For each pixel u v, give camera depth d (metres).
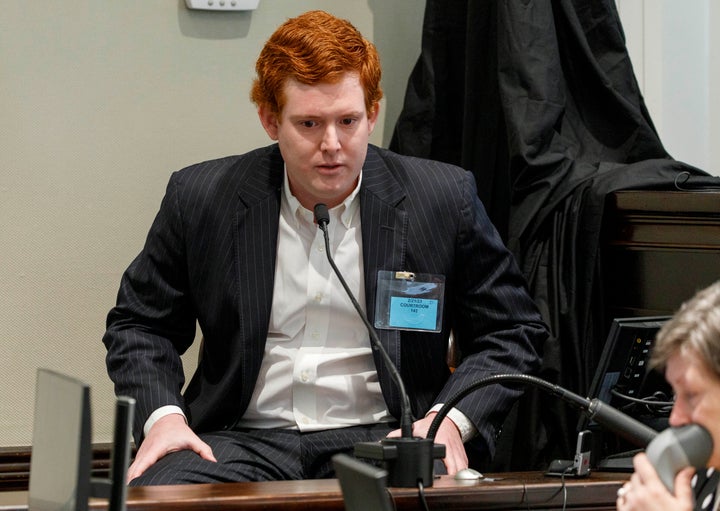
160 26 7.10
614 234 6.18
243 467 4.84
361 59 4.90
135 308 5.47
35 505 2.89
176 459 4.69
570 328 6.08
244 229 5.26
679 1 7.39
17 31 6.86
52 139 6.93
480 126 6.80
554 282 6.16
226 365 5.32
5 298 6.85
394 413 5.15
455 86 7.14
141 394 5.12
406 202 5.30
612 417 3.66
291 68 4.82
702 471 3.26
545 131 6.38
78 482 2.59
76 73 6.96
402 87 7.68
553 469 4.28
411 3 7.68
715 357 2.61
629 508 2.77
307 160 4.86
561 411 6.07
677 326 2.71
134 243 7.08
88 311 7.00
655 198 5.90
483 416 5.02
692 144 7.42
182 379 5.41
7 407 6.85
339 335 5.24
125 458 2.67
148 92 7.09
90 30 6.98
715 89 7.42
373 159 5.39
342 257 5.23
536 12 6.50
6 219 6.85
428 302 5.23
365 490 2.73
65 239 6.96
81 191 6.98
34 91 6.89
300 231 5.27
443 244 5.31
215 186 5.38
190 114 7.16
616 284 6.22
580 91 6.75
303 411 5.18
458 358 5.89
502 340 5.35
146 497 3.42
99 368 7.02
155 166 7.11
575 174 6.41
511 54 6.44
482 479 3.97
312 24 4.91
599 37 6.73
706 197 5.71
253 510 3.43
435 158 7.16
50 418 2.85
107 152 7.02
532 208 6.29
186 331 5.61
